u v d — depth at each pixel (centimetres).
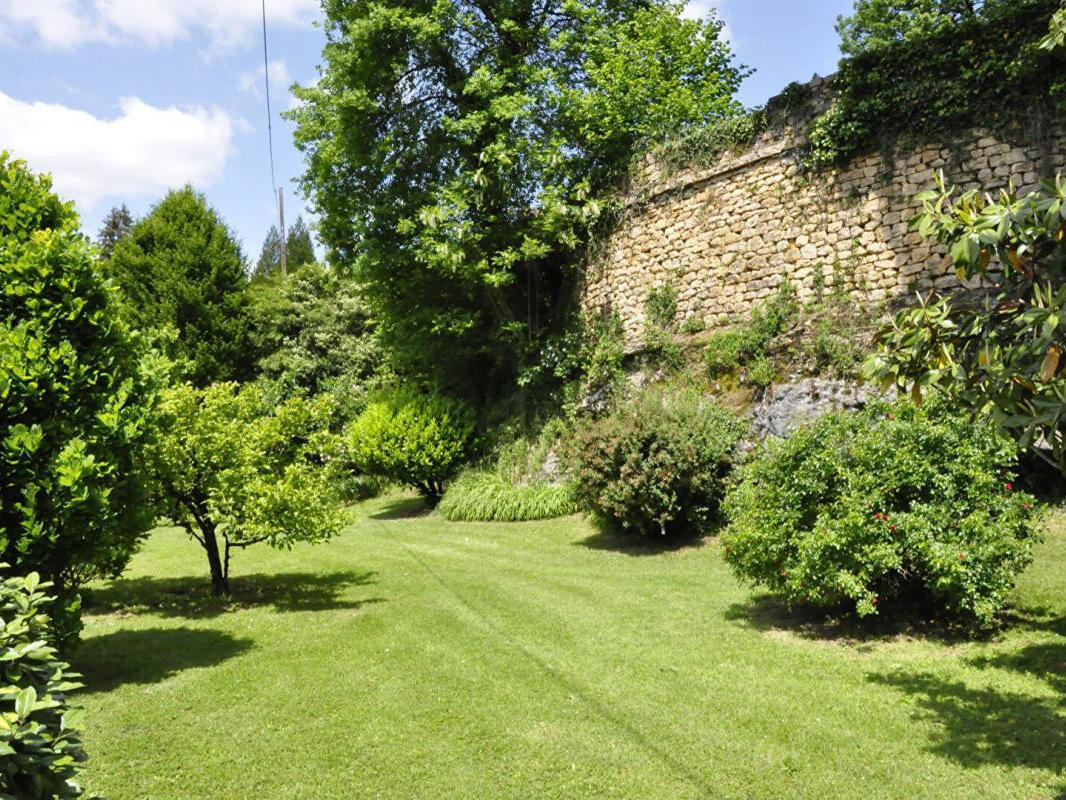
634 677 525
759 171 1266
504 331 1689
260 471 850
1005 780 357
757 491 688
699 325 1333
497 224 1630
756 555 642
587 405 1466
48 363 493
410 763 401
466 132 1622
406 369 2011
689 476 1041
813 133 1168
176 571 1062
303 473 844
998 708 440
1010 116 977
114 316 563
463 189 1571
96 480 524
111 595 890
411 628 675
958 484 590
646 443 1066
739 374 1216
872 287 1105
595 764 392
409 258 1681
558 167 1595
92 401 527
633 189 1498
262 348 2683
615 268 1530
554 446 1488
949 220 350
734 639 613
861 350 1072
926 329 344
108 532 525
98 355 538
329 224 1805
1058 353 282
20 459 467
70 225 566
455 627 674
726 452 1079
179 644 659
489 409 1788
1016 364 307
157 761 412
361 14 1655
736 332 1245
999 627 589
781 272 1220
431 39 1600
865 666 532
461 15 1609
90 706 500
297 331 2653
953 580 543
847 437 649
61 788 221
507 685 513
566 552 1091
